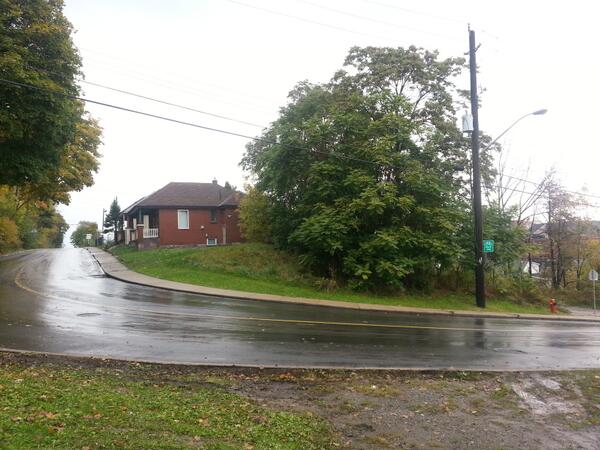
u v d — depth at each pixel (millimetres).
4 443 4438
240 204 36938
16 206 52469
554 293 42375
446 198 26016
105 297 17812
